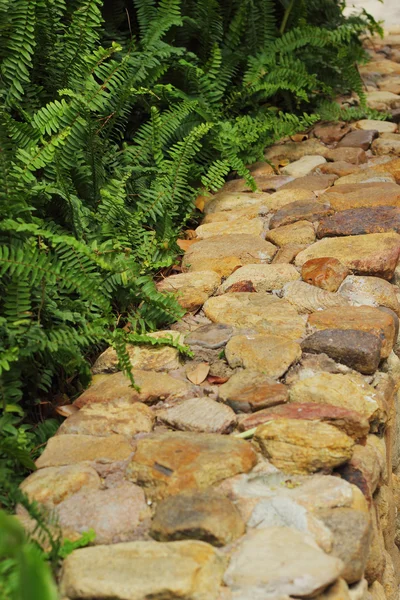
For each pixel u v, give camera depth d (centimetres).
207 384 250
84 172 321
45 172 302
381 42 706
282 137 447
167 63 412
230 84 471
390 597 223
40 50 330
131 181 354
